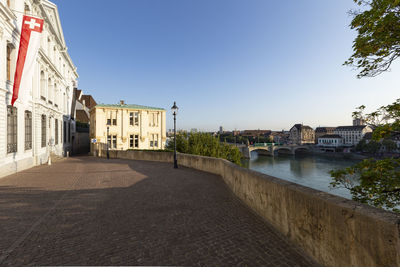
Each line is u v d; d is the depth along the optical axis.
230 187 7.50
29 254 3.20
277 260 2.99
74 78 35.50
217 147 20.59
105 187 7.83
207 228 4.14
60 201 6.03
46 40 19.38
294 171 55.59
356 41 4.57
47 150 18.58
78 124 40.94
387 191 4.16
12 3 12.75
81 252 3.27
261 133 172.88
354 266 2.17
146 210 5.24
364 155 76.69
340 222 2.38
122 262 3.00
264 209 4.55
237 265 2.90
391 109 4.30
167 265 2.92
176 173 10.96
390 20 3.83
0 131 10.67
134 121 28.28
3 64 11.29
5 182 8.87
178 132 20.95
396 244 1.72
